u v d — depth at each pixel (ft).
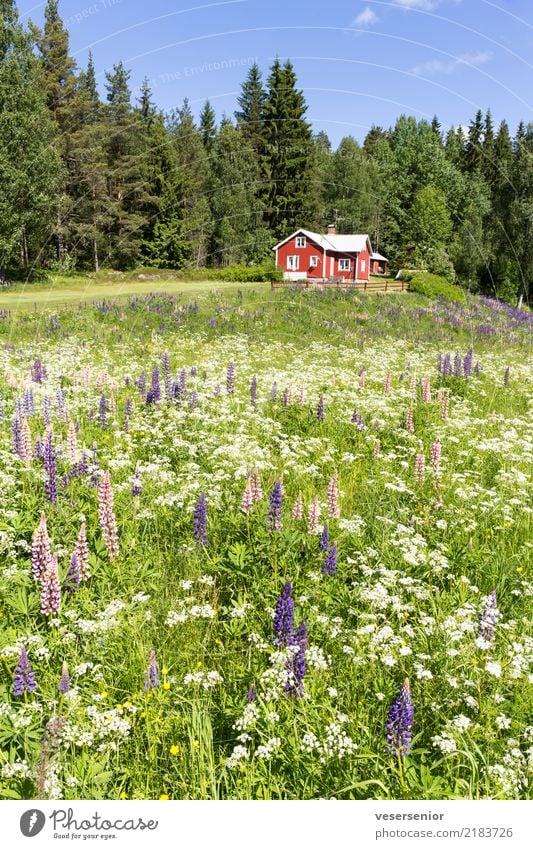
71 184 214.48
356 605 19.12
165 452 33.47
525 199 234.79
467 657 16.05
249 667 15.90
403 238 252.42
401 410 42.55
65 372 53.93
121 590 19.20
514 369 68.90
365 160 281.33
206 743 13.29
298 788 12.84
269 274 174.70
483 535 25.21
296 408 42.50
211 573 20.89
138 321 89.66
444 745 12.92
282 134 257.96
